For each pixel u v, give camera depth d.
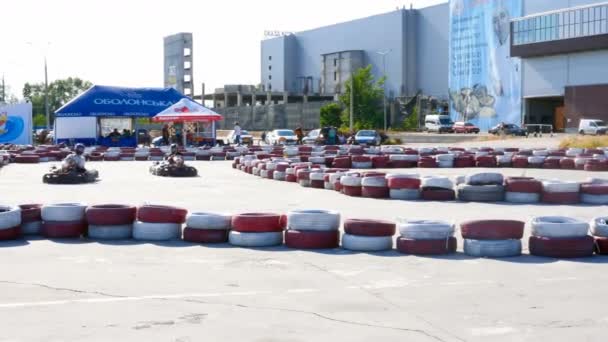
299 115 87.69
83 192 16.84
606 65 62.03
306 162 23.23
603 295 6.67
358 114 80.31
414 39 101.19
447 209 13.23
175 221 9.80
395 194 15.03
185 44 95.19
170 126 42.44
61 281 7.18
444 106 88.62
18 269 7.76
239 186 18.52
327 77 110.25
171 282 7.17
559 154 26.94
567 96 65.62
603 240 8.71
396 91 101.25
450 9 82.06
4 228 9.62
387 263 8.21
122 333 5.41
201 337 5.32
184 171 22.02
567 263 8.23
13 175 22.38
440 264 8.16
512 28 70.50
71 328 5.54
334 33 112.31
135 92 40.88
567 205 13.91
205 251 8.96
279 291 6.80
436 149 31.02
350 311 6.08
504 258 8.53
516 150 28.84
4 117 40.16
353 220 9.11
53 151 31.03
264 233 9.30
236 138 42.78
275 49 122.19
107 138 40.62
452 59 82.06
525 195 14.32
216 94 116.12
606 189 14.05
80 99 39.25
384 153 29.97
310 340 5.25
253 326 5.61
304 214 9.18
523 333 5.44
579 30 63.44
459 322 5.74
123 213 9.82
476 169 24.05
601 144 37.28
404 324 5.68
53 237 9.85
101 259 8.38
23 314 5.93
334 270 7.81
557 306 6.26
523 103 71.00
